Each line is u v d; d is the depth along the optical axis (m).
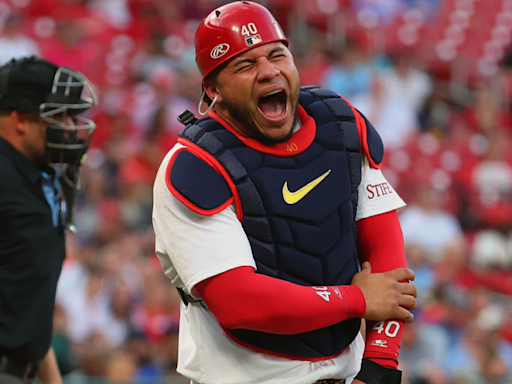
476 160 27.22
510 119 30.52
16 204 7.45
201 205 5.96
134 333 17.58
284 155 6.28
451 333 19.53
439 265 21.91
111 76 26.33
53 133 7.74
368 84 28.73
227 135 6.27
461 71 30.94
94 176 21.64
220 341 6.53
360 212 6.69
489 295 21.41
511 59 32.03
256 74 6.09
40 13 27.56
